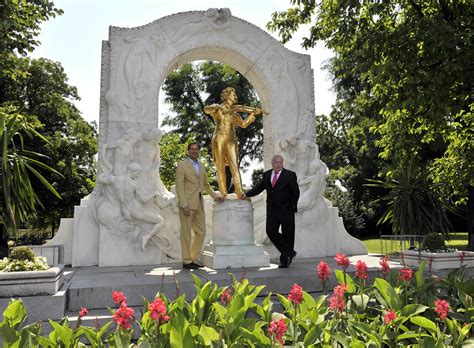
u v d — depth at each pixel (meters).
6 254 14.07
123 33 8.78
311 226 9.23
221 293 3.35
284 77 9.81
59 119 24.58
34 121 15.48
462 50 7.25
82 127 25.03
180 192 6.79
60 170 22.92
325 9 10.39
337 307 3.05
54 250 7.05
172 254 8.31
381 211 27.50
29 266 4.52
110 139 8.39
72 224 8.04
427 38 7.41
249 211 7.25
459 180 11.45
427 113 8.73
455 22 7.84
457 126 10.77
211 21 9.39
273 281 5.62
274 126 9.66
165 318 2.67
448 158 12.14
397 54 7.77
